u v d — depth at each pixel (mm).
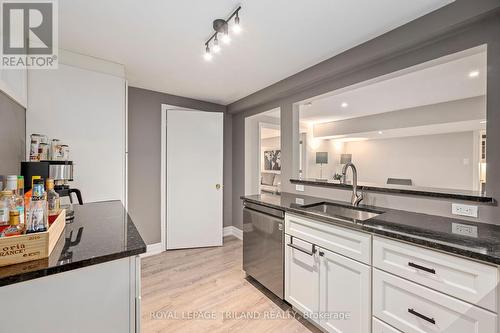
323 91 2344
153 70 2395
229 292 2148
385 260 1277
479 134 4395
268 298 2059
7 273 681
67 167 1649
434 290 1101
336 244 1525
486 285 958
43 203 851
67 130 1986
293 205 2008
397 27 1628
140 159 2979
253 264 2271
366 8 1433
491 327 943
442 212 1550
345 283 1468
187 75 2523
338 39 1800
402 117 4160
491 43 1312
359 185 2039
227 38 1616
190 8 1438
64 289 778
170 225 3182
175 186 3201
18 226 812
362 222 1407
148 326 1698
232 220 3893
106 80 2178
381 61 1846
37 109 1846
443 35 1466
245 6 1421
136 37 1781
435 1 1362
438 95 3219
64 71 1970
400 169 5574
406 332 1189
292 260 1854
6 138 1406
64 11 1452
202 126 3322
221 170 3412
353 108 3984
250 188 3678
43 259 787
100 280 843
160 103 3133
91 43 1870
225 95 3260
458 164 4664
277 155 5922
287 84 2564
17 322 708
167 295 2092
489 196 1347
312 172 5715
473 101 3357
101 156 2158
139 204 2975
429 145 5074
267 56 2070
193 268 2637
